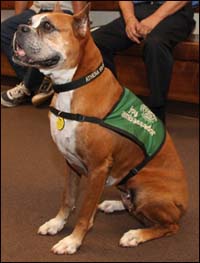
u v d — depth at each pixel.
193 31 3.62
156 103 2.98
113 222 2.10
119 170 1.87
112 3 4.08
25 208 2.20
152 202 1.86
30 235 1.97
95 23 4.22
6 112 3.62
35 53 1.69
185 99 3.40
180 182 1.93
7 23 3.67
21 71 3.71
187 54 3.28
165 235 1.94
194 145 3.00
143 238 1.91
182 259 1.85
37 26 1.71
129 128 1.79
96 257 1.83
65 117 1.75
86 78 1.74
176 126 3.34
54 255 1.83
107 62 3.21
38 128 3.28
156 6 3.22
